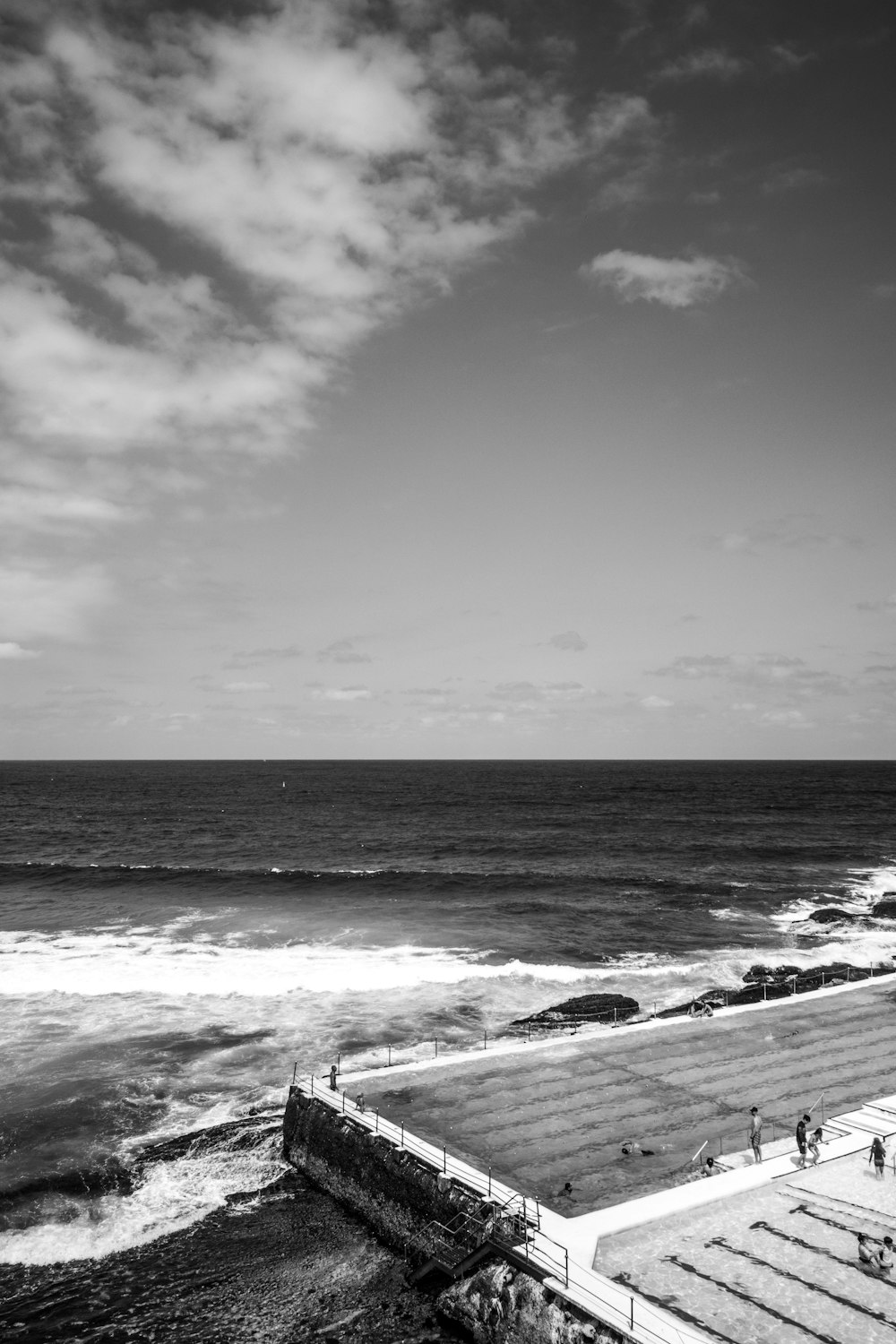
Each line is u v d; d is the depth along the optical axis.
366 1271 18.67
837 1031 28.73
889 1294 15.16
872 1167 19.77
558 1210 17.92
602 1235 16.84
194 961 39.69
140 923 47.53
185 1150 23.19
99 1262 18.84
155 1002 34.00
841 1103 23.30
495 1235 17.06
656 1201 18.02
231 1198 21.45
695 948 43.97
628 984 37.00
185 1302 17.56
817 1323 14.30
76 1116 24.75
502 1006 33.84
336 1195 21.44
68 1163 22.41
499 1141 21.03
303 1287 18.09
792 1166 19.58
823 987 33.81
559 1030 30.83
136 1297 17.69
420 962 39.91
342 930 46.19
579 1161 20.03
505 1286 16.03
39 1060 28.44
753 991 33.38
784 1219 17.66
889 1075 25.14
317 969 38.44
